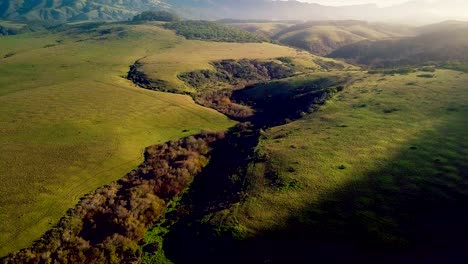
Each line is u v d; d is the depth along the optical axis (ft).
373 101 282.15
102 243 155.84
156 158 242.78
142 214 179.11
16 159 224.94
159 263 147.02
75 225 165.58
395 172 168.96
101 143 257.55
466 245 121.80
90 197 188.85
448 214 137.49
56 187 195.42
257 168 198.70
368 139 209.87
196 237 154.20
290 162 194.59
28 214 171.22
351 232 136.26
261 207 158.81
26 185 194.39
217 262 137.90
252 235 143.13
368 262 122.52
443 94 273.13
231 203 170.09
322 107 294.25
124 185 207.21
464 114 229.45
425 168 168.66
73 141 257.34
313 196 159.63
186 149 260.01
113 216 173.37
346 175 172.14
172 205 192.65
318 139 221.66
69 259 147.33
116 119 308.60
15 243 152.87
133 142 268.62
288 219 147.95
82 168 219.82
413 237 129.80
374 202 150.00
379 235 132.16
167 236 164.76
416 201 146.92
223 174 212.23
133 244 159.02
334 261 125.39
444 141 194.29
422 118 232.94
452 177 158.51
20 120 294.05
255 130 287.69
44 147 244.83
